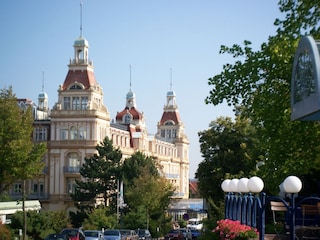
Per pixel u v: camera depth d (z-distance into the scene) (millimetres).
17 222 53375
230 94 24891
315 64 11500
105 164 84125
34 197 95062
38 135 98000
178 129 156250
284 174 27156
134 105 131875
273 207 23375
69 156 95750
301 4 23281
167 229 87938
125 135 113812
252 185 18984
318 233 19844
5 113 44688
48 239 35812
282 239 20578
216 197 52969
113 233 45938
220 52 25000
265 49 23938
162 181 87250
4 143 44219
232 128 52281
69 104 96375
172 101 159125
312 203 25922
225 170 51688
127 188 83312
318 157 23891
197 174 54125
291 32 23328
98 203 88625
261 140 25422
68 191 95250
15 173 44375
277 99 23812
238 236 20047
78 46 97625
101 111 97812
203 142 53812
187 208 115312
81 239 38375
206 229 31484
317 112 11750
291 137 23984
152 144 129000
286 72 23234
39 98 127438
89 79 96688
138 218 77438
